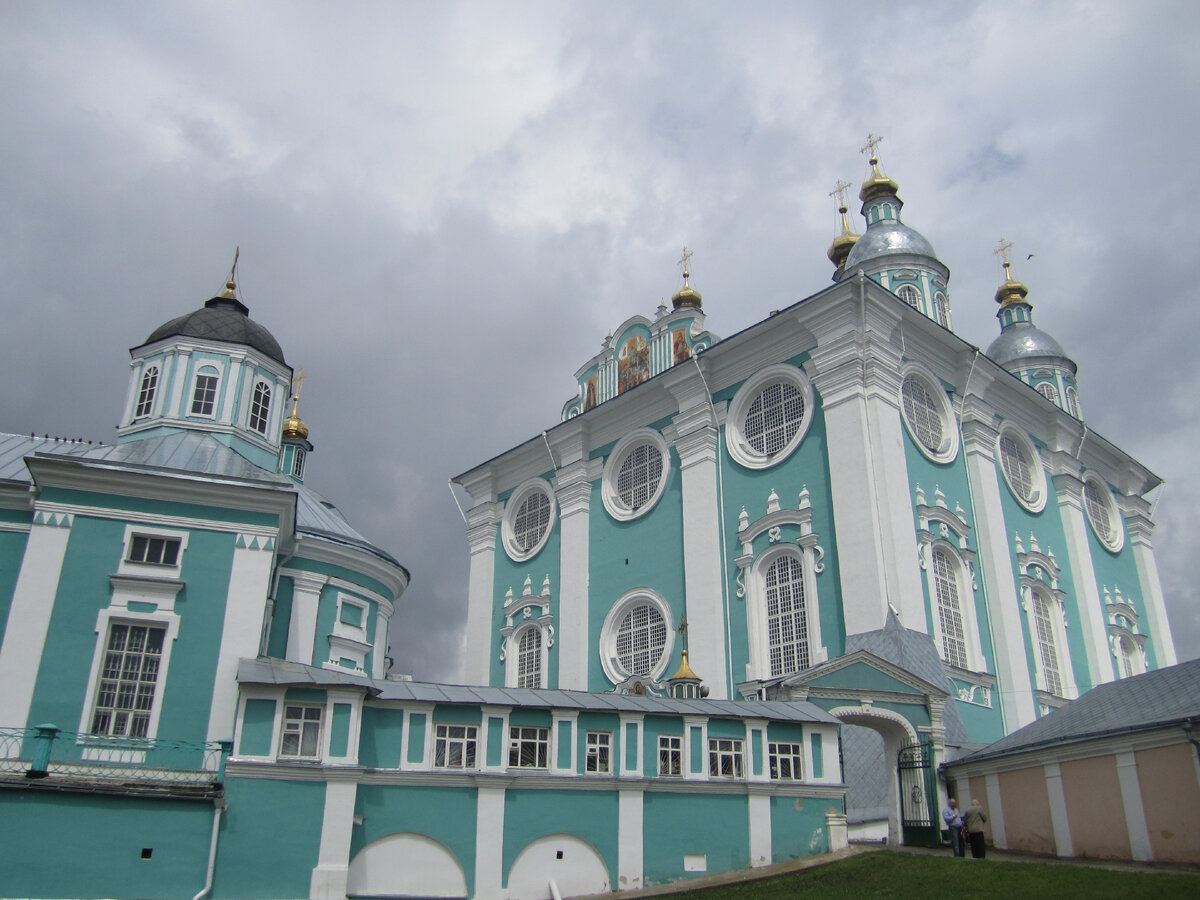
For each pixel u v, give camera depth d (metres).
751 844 20.58
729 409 37.22
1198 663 21.22
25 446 28.88
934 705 24.95
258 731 18.12
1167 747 18.77
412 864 18.27
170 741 21.12
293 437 45.88
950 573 33.91
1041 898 15.91
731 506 35.97
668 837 20.03
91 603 21.98
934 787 23.98
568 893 18.98
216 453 26.56
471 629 45.50
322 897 17.36
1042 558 38.59
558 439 44.09
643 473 40.75
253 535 23.59
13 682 20.94
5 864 16.36
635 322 44.09
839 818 21.59
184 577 22.73
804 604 32.47
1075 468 43.16
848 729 26.06
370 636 34.22
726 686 33.72
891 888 17.83
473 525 47.47
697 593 35.53
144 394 30.98
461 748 19.44
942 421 36.59
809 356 34.97
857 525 31.25
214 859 17.09
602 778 19.94
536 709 20.11
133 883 16.73
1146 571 46.56
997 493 36.72
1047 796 21.28
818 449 33.62
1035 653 36.12
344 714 18.64
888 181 47.44
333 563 33.38
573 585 40.91
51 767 20.02
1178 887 15.61
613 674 38.03
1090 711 22.36
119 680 21.62
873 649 29.05
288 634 31.66
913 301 43.84
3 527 24.55
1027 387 40.53
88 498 22.80
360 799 18.34
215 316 32.16
